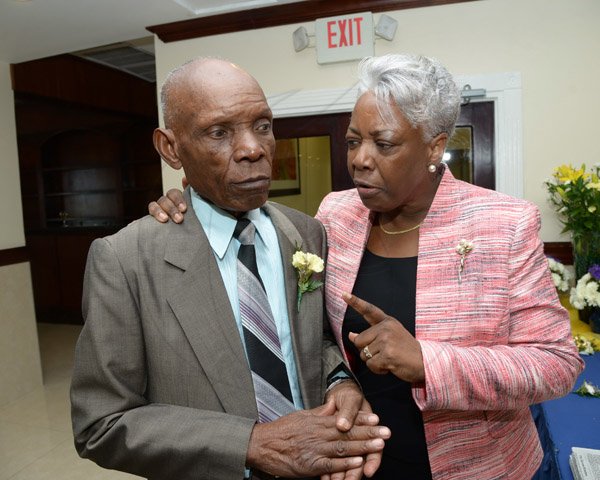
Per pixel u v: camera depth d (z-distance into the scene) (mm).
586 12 2670
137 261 896
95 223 6449
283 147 3143
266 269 1001
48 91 4055
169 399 883
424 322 974
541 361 893
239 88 849
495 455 1002
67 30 3049
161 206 993
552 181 2783
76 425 880
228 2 2914
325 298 1129
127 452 833
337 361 1051
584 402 1520
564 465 1194
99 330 863
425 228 1023
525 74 2760
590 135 2732
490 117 2877
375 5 2854
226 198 891
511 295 941
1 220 3580
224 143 856
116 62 4715
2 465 2732
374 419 860
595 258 2277
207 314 892
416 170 950
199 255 922
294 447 814
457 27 2805
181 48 3221
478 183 2926
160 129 917
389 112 891
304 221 1146
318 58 2961
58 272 5887
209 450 810
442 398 871
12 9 2658
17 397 3650
